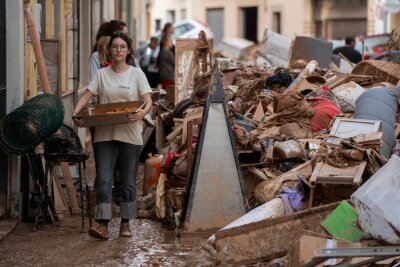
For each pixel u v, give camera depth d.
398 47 17.30
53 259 10.49
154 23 76.38
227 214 11.43
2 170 12.20
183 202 11.70
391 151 12.31
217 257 9.91
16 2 12.29
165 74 25.84
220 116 11.45
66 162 12.47
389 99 12.73
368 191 9.26
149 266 10.20
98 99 11.60
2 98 12.25
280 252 9.85
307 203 11.00
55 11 18.12
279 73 15.55
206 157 11.43
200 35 17.91
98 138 11.41
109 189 11.39
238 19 70.88
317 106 13.52
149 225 12.22
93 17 23.70
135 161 11.52
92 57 13.68
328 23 66.75
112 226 12.18
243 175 12.16
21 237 11.55
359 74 16.22
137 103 11.32
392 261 8.83
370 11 62.84
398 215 9.05
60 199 12.99
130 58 11.92
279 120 13.29
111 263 10.33
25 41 12.71
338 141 11.67
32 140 11.50
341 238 9.68
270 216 10.52
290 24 67.12
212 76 11.49
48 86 12.64
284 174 11.43
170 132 16.27
